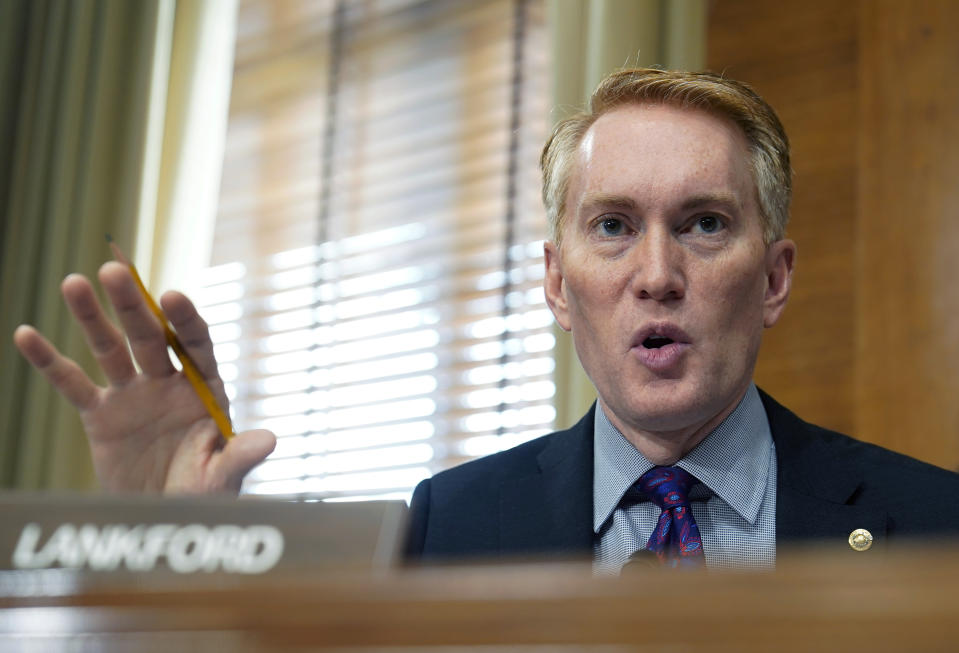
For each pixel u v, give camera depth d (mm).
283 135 3342
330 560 548
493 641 264
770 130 1372
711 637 243
